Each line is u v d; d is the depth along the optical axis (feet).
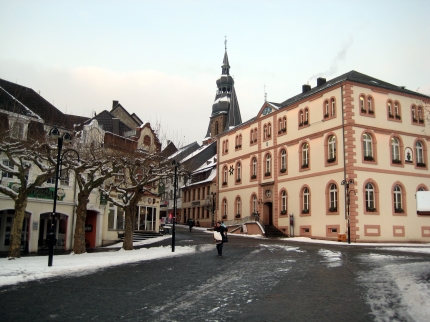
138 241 115.14
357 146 120.06
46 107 110.63
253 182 168.66
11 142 74.64
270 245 96.53
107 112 162.71
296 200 140.77
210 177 217.97
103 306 32.07
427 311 28.84
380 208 119.34
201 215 223.30
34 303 32.96
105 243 113.09
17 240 66.23
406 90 134.21
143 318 28.55
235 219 176.04
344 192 119.65
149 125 144.97
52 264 55.01
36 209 93.40
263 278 45.50
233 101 327.67
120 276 46.80
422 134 131.85
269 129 160.97
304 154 140.36
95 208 108.47
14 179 89.61
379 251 79.71
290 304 32.68
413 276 44.04
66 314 29.66
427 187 129.18
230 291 38.09
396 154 127.03
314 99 136.26
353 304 32.32
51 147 69.92
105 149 91.15
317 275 47.21
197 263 59.67
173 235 79.71
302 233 135.85
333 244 103.71
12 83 111.96
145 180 84.74
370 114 123.85
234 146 185.78
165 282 42.93
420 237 124.06
